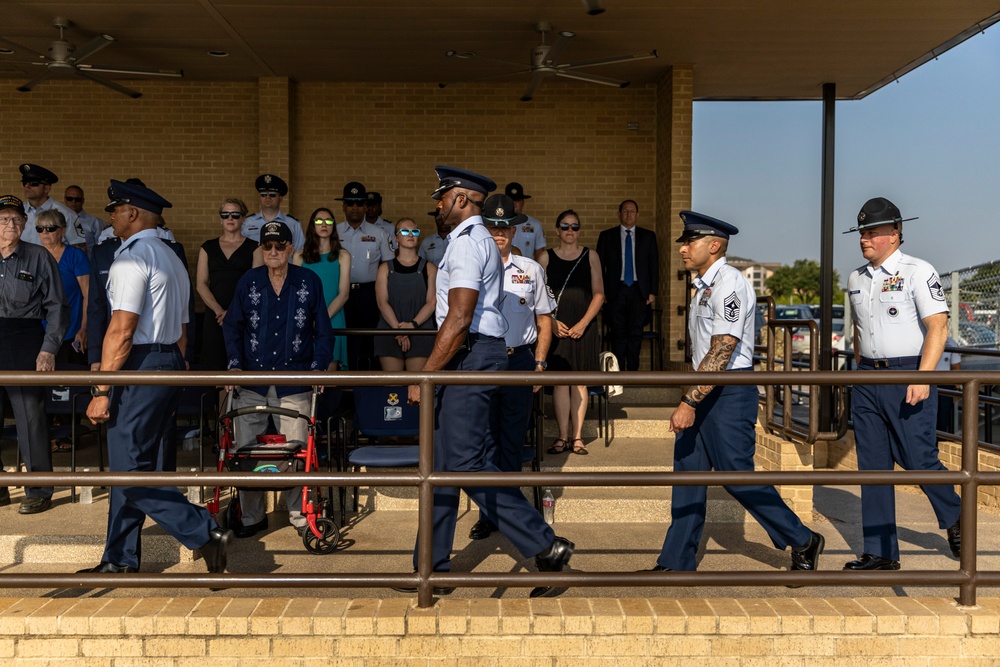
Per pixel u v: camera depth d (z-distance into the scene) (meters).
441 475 3.52
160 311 4.24
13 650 3.49
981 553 4.95
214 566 4.07
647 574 3.55
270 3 7.50
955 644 3.52
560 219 6.86
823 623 3.50
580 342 6.81
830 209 8.38
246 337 5.11
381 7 7.59
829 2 7.45
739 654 3.50
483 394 4.01
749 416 4.19
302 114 10.20
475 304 3.93
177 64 9.41
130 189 4.26
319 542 4.74
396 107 10.25
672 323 9.39
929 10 7.61
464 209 4.12
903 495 6.72
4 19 7.92
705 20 7.96
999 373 3.54
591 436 7.52
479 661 3.47
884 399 4.53
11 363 5.30
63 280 6.29
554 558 3.86
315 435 5.02
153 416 4.18
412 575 3.54
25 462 5.30
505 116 10.27
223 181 10.16
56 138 10.05
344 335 6.31
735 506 5.57
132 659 3.48
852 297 4.80
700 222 4.26
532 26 8.18
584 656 3.49
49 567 4.68
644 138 10.30
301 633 3.47
